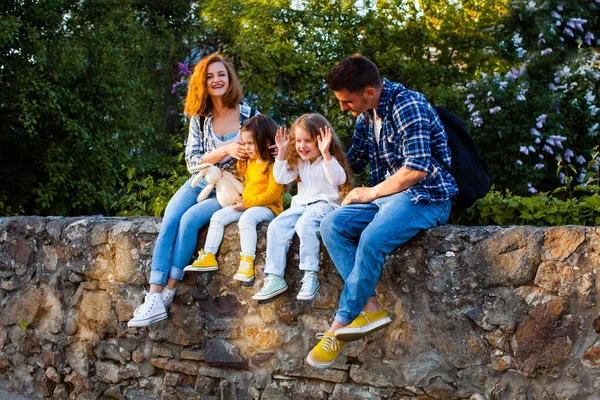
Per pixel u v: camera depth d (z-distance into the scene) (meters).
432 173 2.87
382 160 3.04
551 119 8.28
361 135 3.21
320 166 3.12
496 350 2.76
